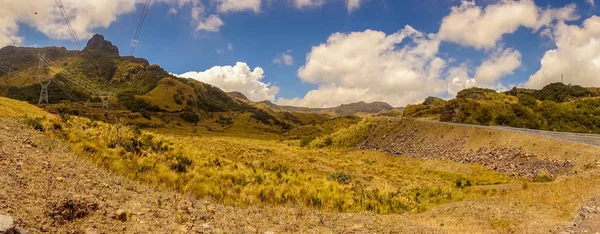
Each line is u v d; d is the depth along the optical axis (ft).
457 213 56.29
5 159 27.22
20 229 15.53
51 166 30.12
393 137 241.14
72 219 19.72
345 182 90.38
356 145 268.21
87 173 33.09
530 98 282.36
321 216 39.83
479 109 265.34
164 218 25.40
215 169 62.03
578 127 236.22
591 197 48.78
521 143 137.80
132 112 577.43
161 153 64.23
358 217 43.04
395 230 36.99
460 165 151.94
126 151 55.67
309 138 370.94
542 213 49.39
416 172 152.87
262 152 183.62
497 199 66.85
